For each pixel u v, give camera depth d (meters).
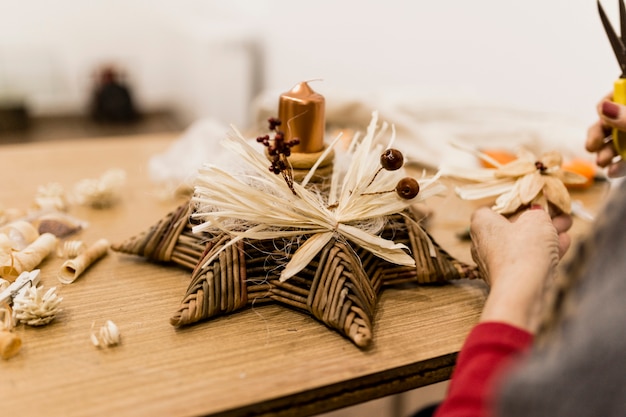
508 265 0.52
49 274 0.65
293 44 2.07
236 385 0.51
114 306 0.60
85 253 0.66
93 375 0.51
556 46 1.09
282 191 0.60
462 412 0.42
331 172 0.65
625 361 0.35
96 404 0.49
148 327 0.57
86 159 0.97
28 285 0.60
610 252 0.36
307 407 0.51
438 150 0.93
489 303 0.49
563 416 0.36
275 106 1.00
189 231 0.66
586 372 0.35
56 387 0.50
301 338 0.56
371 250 0.60
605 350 0.35
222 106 2.24
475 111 1.06
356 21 1.71
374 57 1.67
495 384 0.39
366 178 0.62
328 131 1.01
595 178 0.91
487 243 0.57
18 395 0.49
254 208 0.59
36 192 0.84
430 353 0.55
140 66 2.91
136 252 0.67
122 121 2.70
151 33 2.88
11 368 0.52
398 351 0.55
